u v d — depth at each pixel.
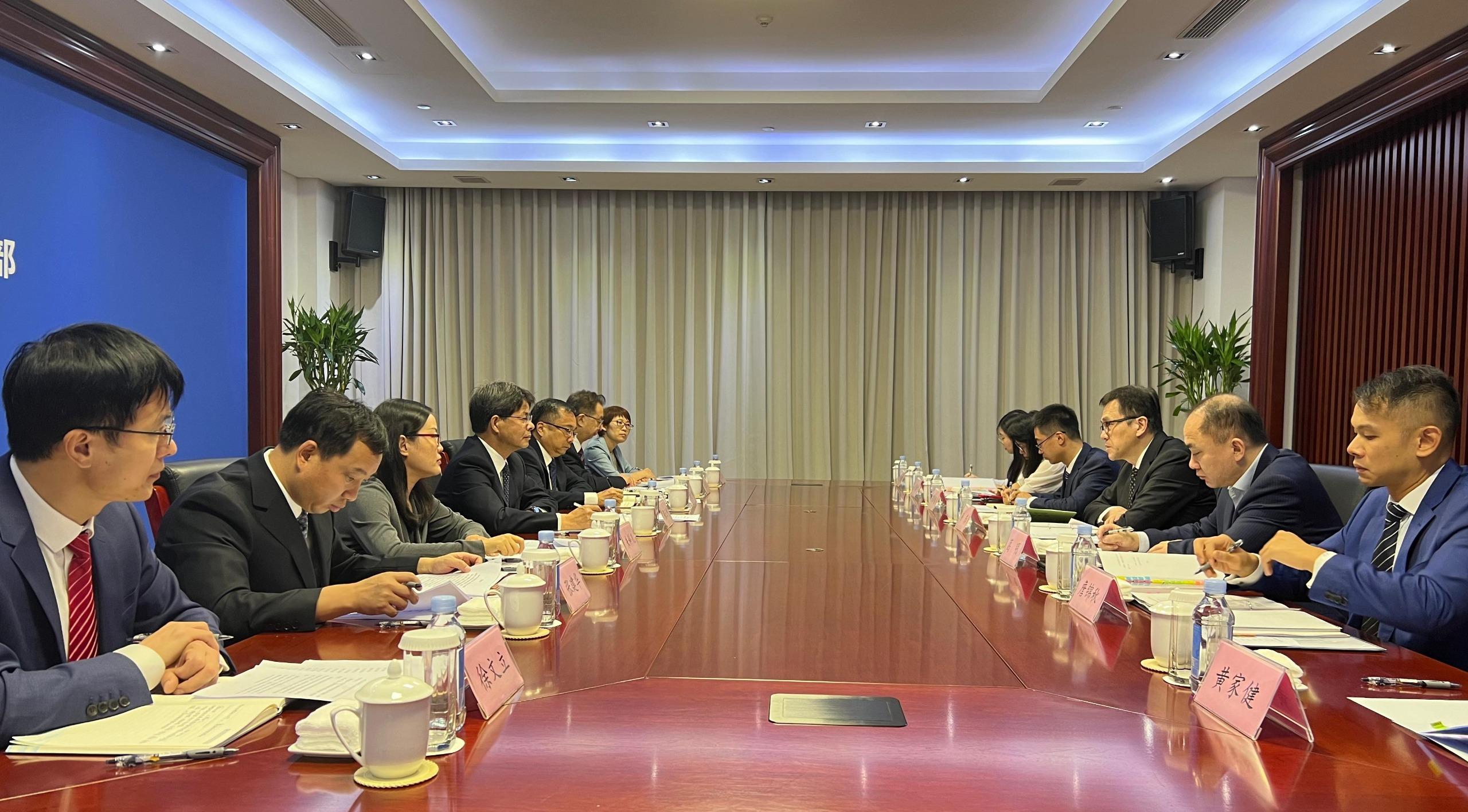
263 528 1.90
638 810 0.98
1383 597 1.71
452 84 5.75
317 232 7.34
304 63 5.39
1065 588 2.13
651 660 1.57
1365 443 1.98
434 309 7.79
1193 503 3.32
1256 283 6.05
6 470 1.34
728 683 1.44
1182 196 7.22
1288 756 1.15
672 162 7.10
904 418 7.78
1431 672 1.53
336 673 1.41
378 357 7.79
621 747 1.17
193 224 5.37
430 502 2.95
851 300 7.77
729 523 3.54
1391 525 2.06
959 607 2.02
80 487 1.33
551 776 1.07
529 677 1.46
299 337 6.63
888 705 1.34
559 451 4.47
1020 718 1.29
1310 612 2.13
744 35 5.32
